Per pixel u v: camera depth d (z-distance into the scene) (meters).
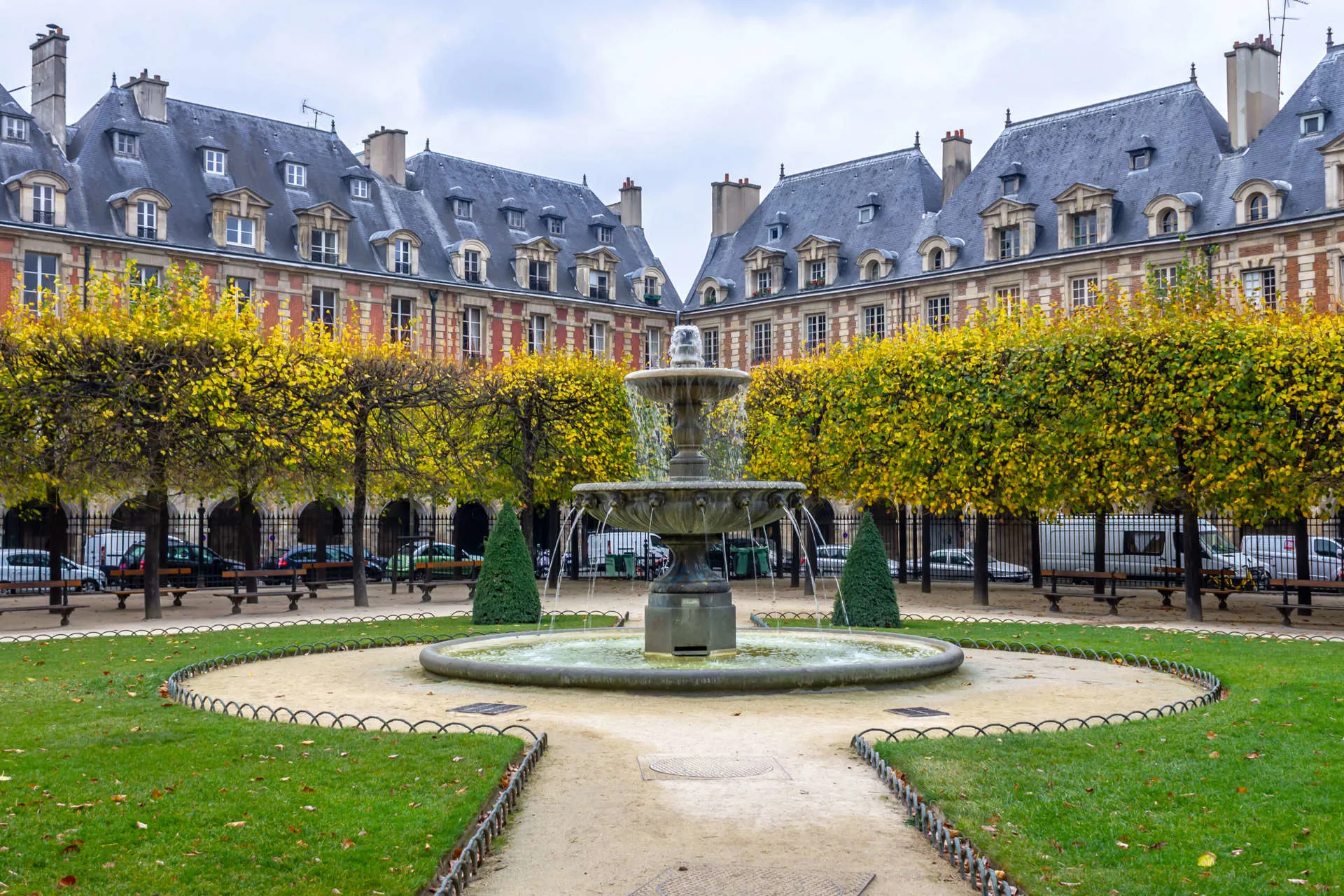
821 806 8.17
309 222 51.75
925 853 7.14
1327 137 44.97
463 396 31.97
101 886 6.32
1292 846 6.92
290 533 46.41
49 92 47.12
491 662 13.59
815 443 31.86
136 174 48.16
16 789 8.20
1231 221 46.06
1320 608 22.53
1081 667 15.16
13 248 43.78
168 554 35.00
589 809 8.10
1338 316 25.62
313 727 10.49
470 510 56.91
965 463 26.95
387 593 32.12
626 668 13.62
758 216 65.44
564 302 60.94
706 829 7.65
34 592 31.22
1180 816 7.55
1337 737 9.90
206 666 14.91
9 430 23.34
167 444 23.45
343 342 30.84
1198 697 12.16
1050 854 6.84
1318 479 22.97
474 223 59.59
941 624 21.89
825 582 34.94
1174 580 30.55
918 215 57.34
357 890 6.34
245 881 6.43
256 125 53.59
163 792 8.15
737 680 12.62
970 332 28.62
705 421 20.03
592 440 34.06
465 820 7.52
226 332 26.11
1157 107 50.84
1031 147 54.16
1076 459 25.30
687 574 15.24
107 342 24.14
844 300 58.25
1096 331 25.97
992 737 10.05
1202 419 23.44
